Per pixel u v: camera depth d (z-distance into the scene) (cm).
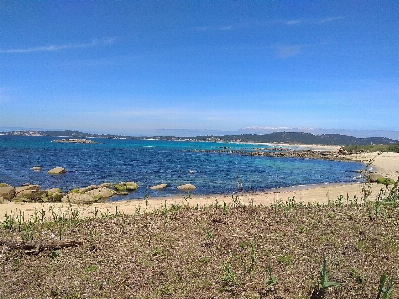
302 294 693
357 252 900
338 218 1220
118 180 3266
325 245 954
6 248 948
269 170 4250
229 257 891
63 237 1076
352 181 3216
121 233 1114
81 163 4956
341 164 5212
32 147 9069
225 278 764
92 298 702
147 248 970
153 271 820
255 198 2119
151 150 9112
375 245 947
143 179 3331
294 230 1089
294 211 1349
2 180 3209
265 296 694
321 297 661
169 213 1380
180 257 900
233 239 1020
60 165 4619
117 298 700
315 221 1184
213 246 974
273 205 1523
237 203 1661
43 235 1098
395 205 1389
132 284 759
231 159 6159
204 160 5866
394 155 6272
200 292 718
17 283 771
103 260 894
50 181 3183
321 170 4291
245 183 3072
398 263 829
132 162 5259
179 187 2703
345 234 1040
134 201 2075
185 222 1218
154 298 695
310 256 879
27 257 923
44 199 2208
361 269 794
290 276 771
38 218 1412
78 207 1802
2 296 710
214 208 1455
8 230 1173
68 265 867
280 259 861
